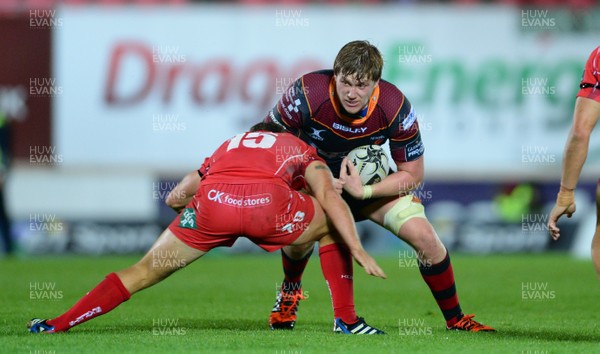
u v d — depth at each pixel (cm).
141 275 1947
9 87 4925
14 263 4616
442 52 5062
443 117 5081
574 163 1797
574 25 5078
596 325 2328
